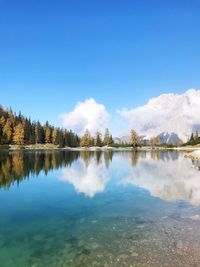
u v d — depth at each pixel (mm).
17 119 158375
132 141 182125
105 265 9305
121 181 27625
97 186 25062
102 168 40031
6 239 11938
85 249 10648
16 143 135000
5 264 9594
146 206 17391
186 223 13664
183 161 53438
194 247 10594
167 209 16562
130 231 12578
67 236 12141
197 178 28922
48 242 11477
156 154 86750
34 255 10250
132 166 43031
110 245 10969
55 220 14688
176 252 10172
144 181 27359
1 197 20812
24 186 25406
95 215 15547
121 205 17766
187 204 17812
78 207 17500
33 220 14750
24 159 55875
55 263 9570
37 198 20359
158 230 12641
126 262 9461
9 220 14797
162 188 23438
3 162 47875
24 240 11781
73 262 9594
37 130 166875
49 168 39625
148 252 10227
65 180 28734
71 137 190875
